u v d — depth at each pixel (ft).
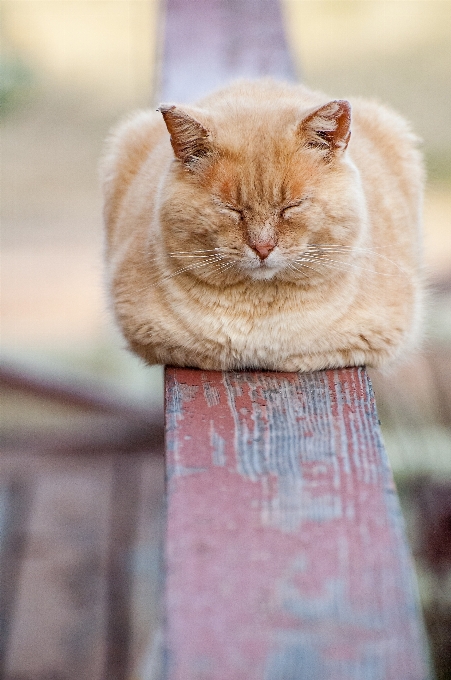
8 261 41.32
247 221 13.92
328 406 12.44
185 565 8.93
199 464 10.68
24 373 25.48
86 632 24.27
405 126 19.67
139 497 29.01
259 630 8.14
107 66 55.52
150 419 26.20
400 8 59.93
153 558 26.73
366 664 7.78
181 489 10.14
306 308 14.79
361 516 9.64
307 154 14.11
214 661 7.83
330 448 11.12
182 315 14.97
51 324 36.68
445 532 20.29
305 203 13.98
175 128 14.02
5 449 27.17
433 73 52.06
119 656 23.53
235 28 23.16
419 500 21.12
